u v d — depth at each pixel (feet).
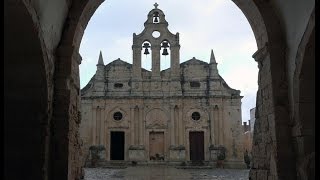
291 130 32.86
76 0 34.47
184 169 133.39
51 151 31.55
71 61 33.40
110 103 154.71
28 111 30.04
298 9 30.14
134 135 152.25
